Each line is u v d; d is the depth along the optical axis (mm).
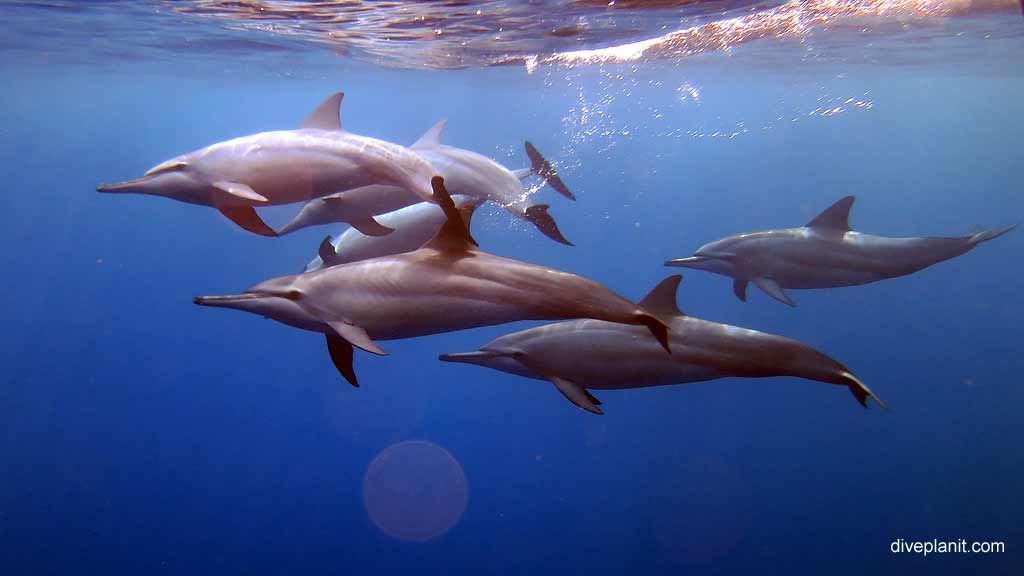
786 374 4090
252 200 4062
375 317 3455
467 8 10484
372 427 22969
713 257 7828
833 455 21266
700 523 17875
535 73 21078
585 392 4484
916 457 21219
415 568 16453
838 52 16969
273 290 3637
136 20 13352
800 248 7449
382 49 15617
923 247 7285
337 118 4793
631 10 10555
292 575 16281
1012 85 28906
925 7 11086
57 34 16125
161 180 4402
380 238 6250
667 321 4312
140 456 21547
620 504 18719
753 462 20719
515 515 18328
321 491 19859
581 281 3150
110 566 16422
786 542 16969
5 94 35656
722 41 14258
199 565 16578
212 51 17984
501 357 4684
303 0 10328
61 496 19312
